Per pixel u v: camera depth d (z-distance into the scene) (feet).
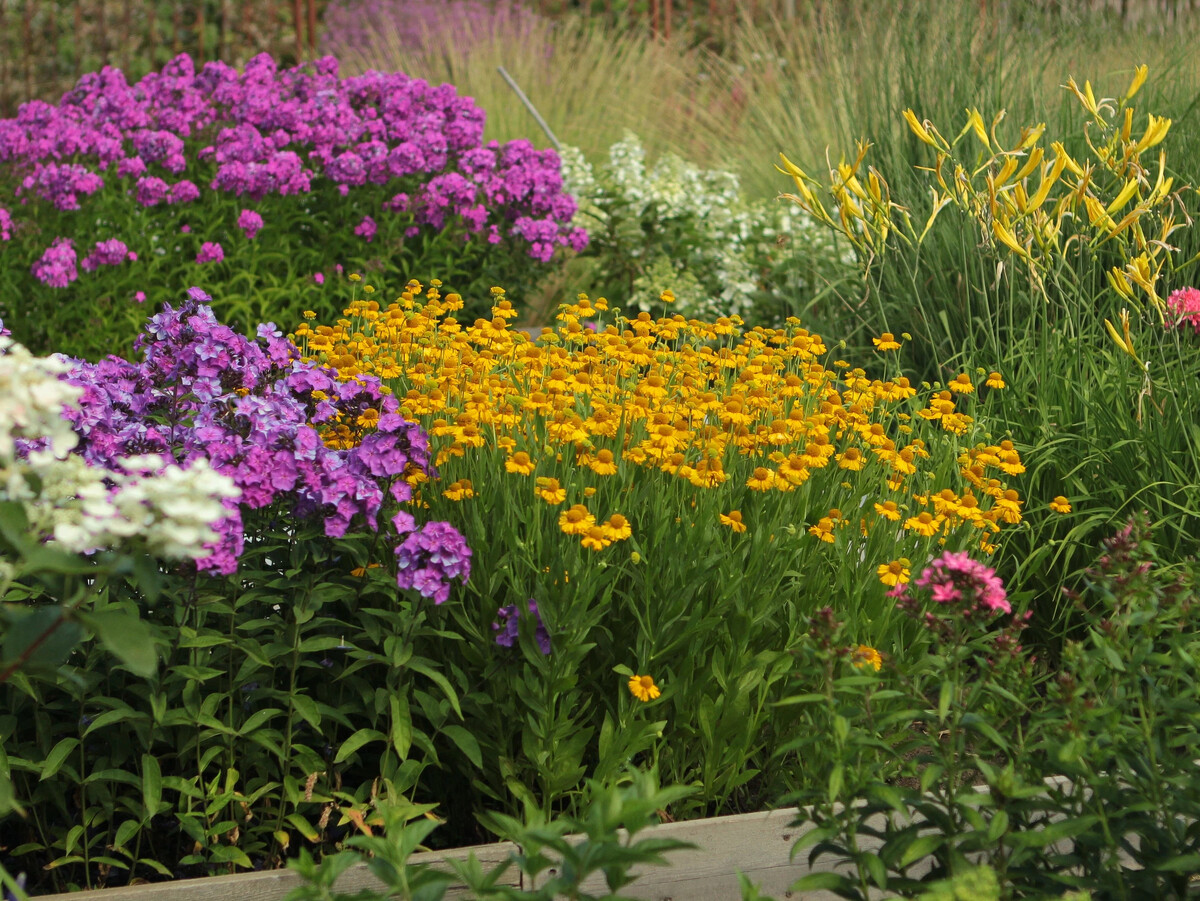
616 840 5.67
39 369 5.74
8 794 6.10
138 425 8.70
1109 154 13.25
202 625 8.49
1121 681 7.30
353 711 8.66
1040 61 19.35
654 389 10.15
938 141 14.11
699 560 9.04
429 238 21.07
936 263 16.89
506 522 9.04
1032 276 14.01
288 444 8.20
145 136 20.11
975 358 15.47
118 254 18.29
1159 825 7.65
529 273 21.65
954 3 19.35
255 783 8.59
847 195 14.51
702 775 9.31
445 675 9.12
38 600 8.37
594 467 9.17
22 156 20.30
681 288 21.99
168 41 40.68
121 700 8.11
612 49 36.32
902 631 10.14
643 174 23.98
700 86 34.04
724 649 9.43
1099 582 7.61
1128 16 20.61
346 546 8.50
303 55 39.22
